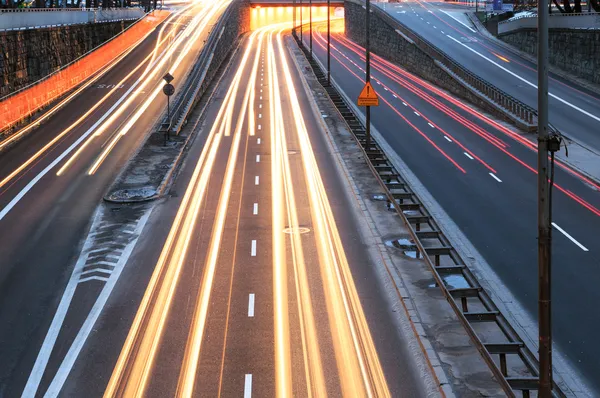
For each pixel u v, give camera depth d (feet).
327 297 74.38
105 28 284.20
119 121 180.96
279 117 193.67
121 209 110.22
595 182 122.21
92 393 55.11
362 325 67.15
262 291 76.23
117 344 64.13
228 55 349.00
